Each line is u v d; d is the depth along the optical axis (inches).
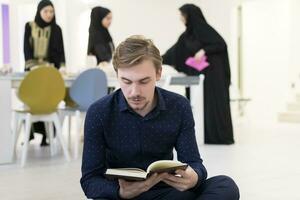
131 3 324.2
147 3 329.7
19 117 162.6
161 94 64.1
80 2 316.2
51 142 179.2
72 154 180.7
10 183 128.2
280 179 132.7
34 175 139.3
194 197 65.1
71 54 314.0
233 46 357.7
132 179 55.9
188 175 58.6
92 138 63.1
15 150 175.3
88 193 62.6
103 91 173.3
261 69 363.6
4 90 157.6
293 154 179.3
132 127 62.8
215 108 213.5
